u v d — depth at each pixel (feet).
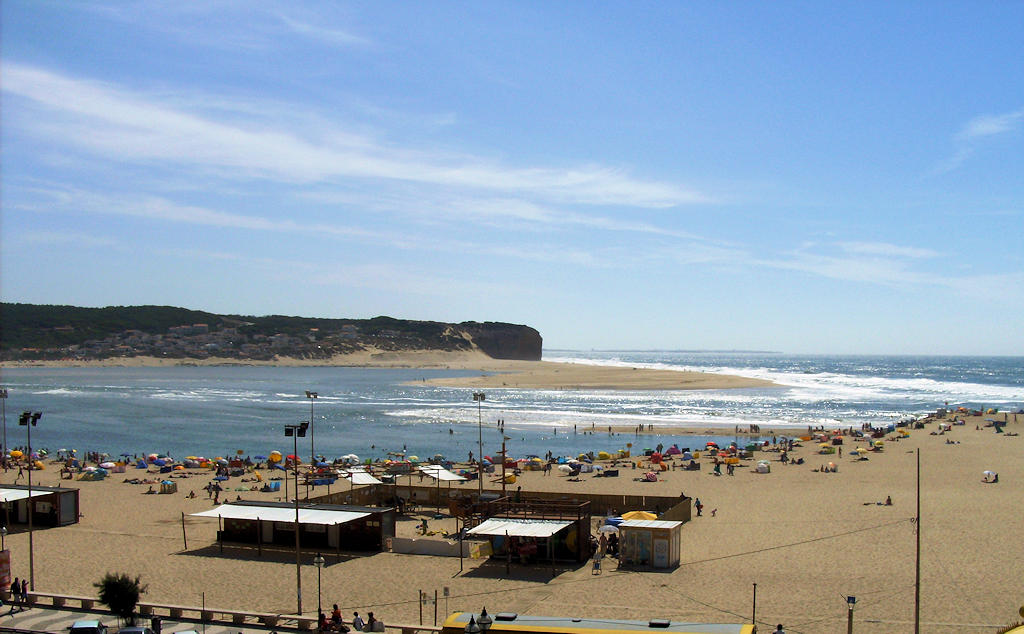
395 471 263.29
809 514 201.36
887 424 466.29
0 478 278.46
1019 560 153.89
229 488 255.50
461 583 143.13
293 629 118.01
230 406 571.28
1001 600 129.90
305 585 141.59
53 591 137.08
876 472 276.62
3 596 129.59
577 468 285.84
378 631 117.39
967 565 150.82
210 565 155.43
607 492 244.22
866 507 209.05
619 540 158.10
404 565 155.63
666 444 387.55
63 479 277.03
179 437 409.90
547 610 127.24
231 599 133.80
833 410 557.74
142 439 403.54
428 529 189.06
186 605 130.00
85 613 123.34
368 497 218.38
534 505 163.63
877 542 169.89
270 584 142.51
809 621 121.08
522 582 143.33
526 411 540.52
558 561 157.99
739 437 411.95
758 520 195.21
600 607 128.36
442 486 244.01
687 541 174.09
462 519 182.09
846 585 139.54
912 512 200.64
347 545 168.55
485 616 98.63
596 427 449.89
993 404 621.72
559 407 569.23
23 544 172.14
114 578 118.73
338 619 118.11
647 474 265.75
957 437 383.45
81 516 206.59
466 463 314.14
